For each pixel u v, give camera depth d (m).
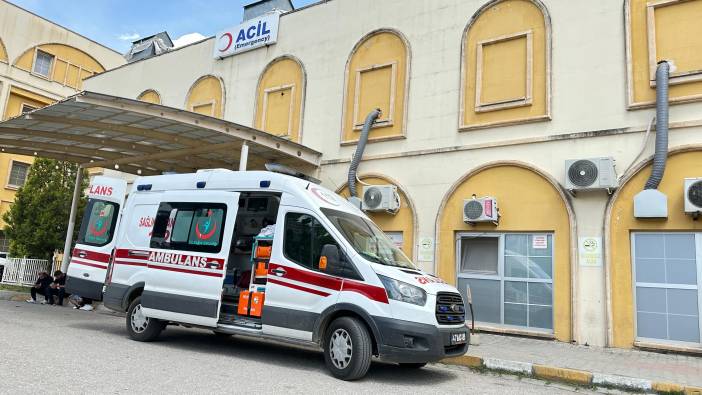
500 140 11.69
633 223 9.91
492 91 12.05
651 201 9.48
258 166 15.40
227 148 13.17
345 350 6.68
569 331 10.16
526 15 11.88
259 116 16.39
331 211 7.68
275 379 6.35
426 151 12.65
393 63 13.73
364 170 13.61
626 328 9.65
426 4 13.47
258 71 16.78
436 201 12.30
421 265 12.19
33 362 6.27
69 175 21.98
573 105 10.93
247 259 8.66
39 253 20.89
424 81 13.09
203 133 12.80
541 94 11.36
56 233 20.78
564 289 10.38
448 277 11.78
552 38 11.41
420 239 12.34
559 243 10.59
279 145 13.51
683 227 9.46
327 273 7.07
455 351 7.02
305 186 7.93
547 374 7.62
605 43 10.82
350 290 6.81
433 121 12.75
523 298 10.88
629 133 10.23
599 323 9.87
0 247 29.64
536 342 10.10
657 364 8.18
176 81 19.25
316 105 15.09
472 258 11.77
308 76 15.45
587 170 10.12
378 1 14.41
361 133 13.54
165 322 8.85
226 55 17.66
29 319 10.82
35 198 21.05
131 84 20.86
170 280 8.53
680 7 10.24
